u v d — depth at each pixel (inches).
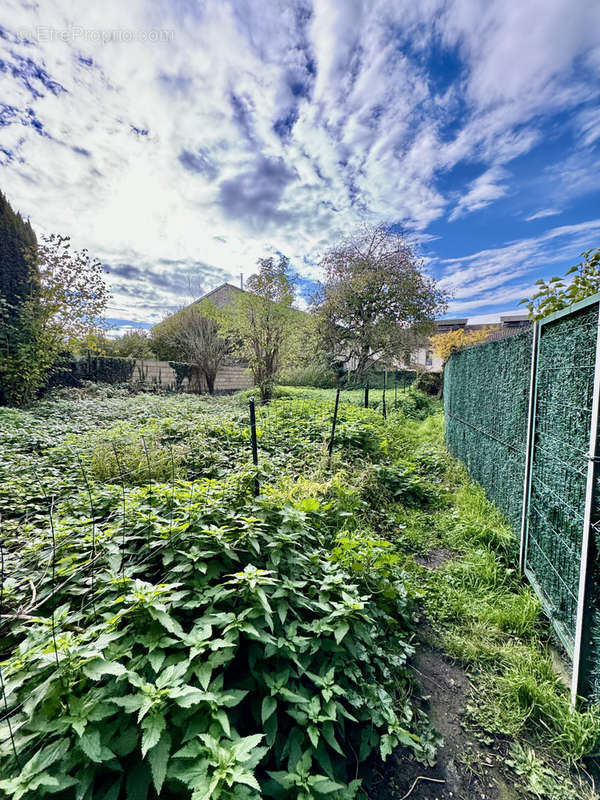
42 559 67.5
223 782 36.7
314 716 50.3
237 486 99.1
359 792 51.6
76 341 348.2
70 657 40.2
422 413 442.6
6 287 330.3
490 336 444.8
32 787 31.4
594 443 63.6
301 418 231.8
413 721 63.5
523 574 105.8
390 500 155.9
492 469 148.0
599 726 59.0
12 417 209.0
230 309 489.7
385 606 82.2
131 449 146.7
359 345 653.9
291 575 71.1
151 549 71.1
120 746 38.1
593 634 62.6
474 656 77.5
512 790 54.2
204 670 45.5
